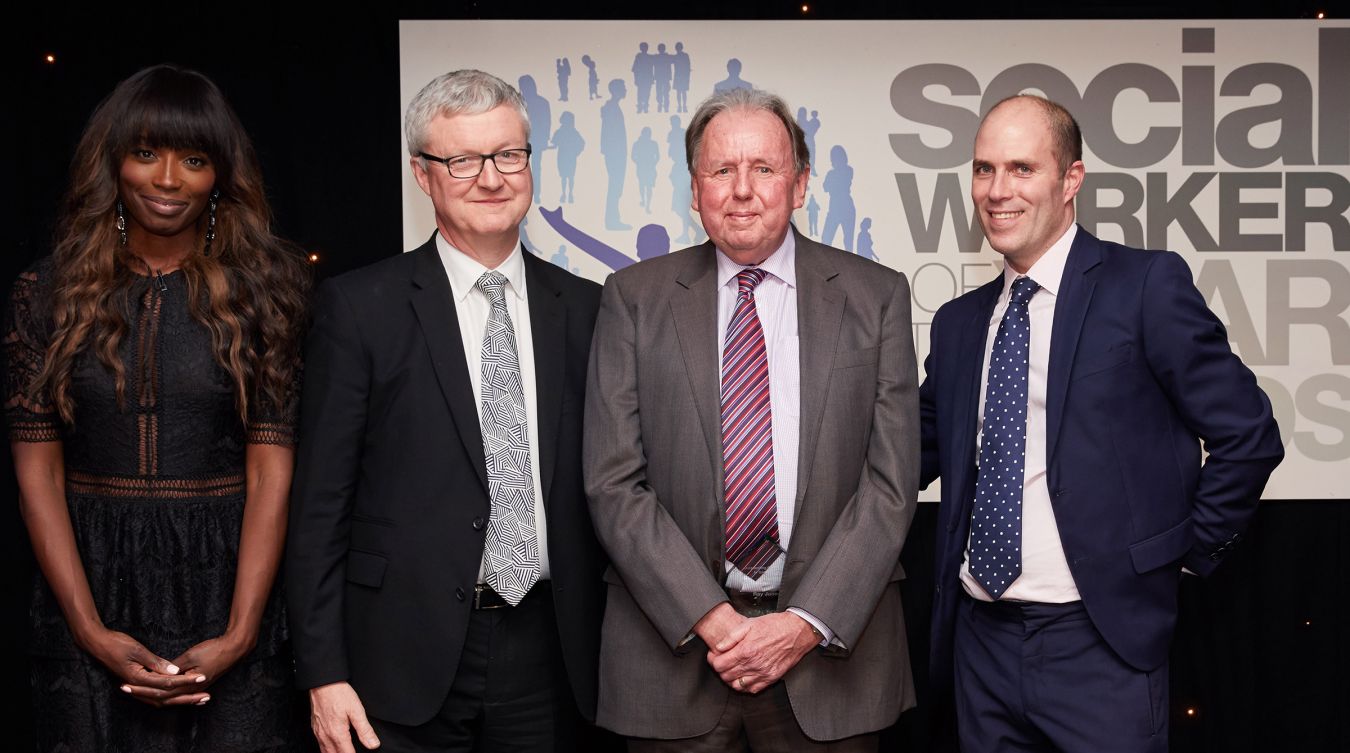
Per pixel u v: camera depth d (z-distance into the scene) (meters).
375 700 2.09
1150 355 2.08
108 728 2.05
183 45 2.97
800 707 2.04
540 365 2.20
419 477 2.11
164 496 2.07
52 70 2.95
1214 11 2.99
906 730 3.08
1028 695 2.12
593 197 2.99
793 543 2.03
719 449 2.05
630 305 2.16
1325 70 2.97
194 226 2.18
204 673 2.03
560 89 2.98
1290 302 2.98
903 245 2.99
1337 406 2.98
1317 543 3.07
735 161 2.04
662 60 2.97
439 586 2.08
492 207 2.14
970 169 2.99
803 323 2.10
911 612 3.07
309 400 2.13
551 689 2.19
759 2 3.00
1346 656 3.07
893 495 2.04
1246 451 2.06
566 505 2.17
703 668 2.07
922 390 2.44
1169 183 2.98
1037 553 2.11
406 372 2.13
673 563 1.99
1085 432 2.08
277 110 2.99
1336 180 2.98
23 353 2.06
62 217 2.13
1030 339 2.17
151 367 2.06
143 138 2.05
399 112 2.99
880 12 2.99
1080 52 2.98
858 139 2.98
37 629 2.08
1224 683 3.09
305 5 2.99
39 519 2.04
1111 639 2.06
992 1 2.99
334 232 3.00
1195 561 2.17
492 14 2.99
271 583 2.12
